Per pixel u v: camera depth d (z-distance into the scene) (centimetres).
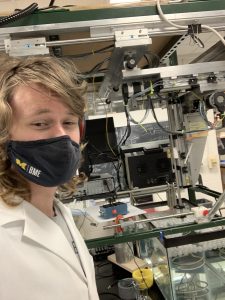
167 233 138
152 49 185
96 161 199
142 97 171
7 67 75
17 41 123
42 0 226
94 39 128
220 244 155
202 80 142
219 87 142
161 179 192
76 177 109
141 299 173
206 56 177
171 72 134
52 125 75
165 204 195
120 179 201
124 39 126
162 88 143
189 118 179
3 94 71
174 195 181
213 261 159
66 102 75
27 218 77
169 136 187
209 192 187
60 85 73
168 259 152
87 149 195
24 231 74
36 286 69
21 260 70
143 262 204
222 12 130
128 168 193
